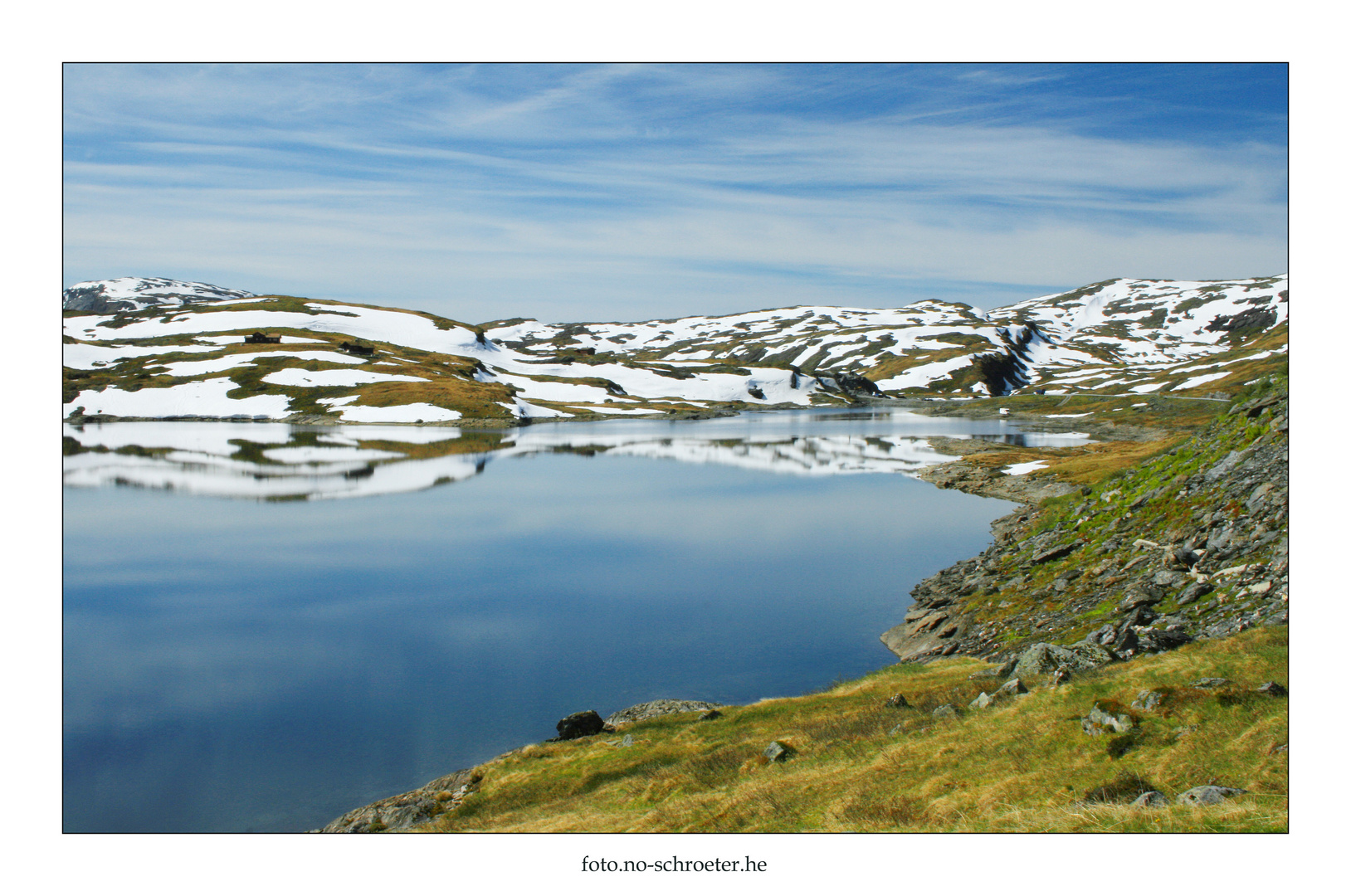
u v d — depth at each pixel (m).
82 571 60.34
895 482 101.31
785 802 18.39
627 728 30.22
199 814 27.14
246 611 50.47
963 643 38.28
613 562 62.16
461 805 25.28
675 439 167.88
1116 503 45.81
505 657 41.94
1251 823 12.95
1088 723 17.20
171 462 122.25
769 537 70.56
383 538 71.44
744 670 39.84
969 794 16.23
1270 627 19.94
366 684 38.59
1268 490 31.58
